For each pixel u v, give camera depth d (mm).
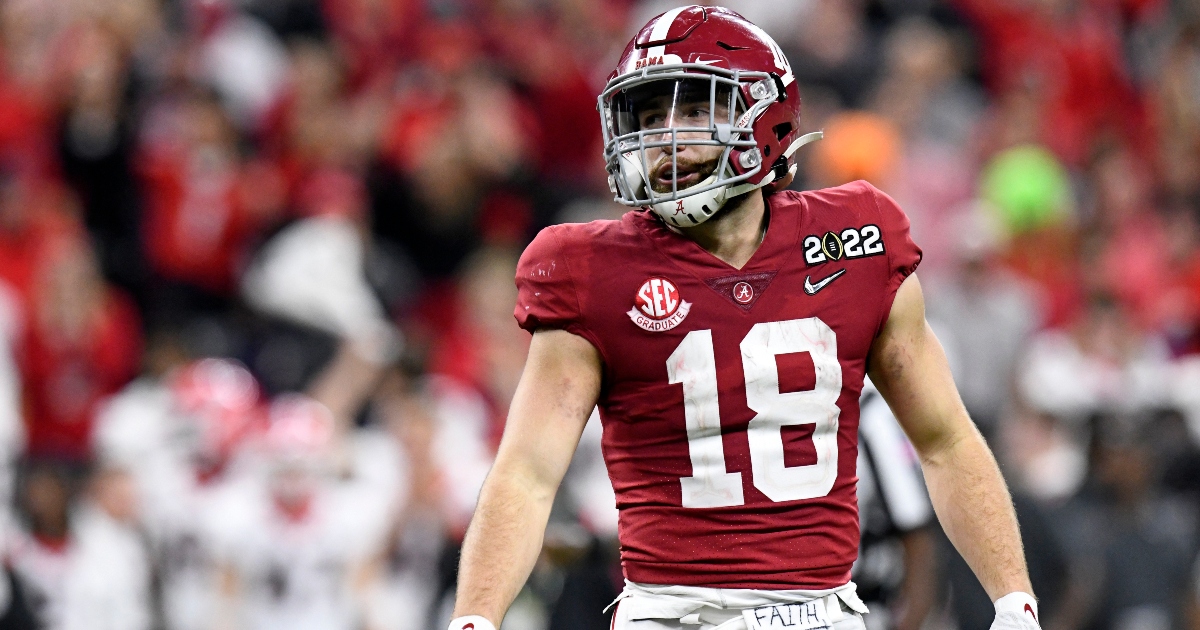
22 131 30953
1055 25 43156
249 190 31062
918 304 11289
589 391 10875
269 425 25844
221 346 29062
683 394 10688
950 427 11305
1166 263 35719
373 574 25297
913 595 15414
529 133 34469
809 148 34719
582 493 21328
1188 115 41188
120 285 30250
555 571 19234
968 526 11141
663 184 10797
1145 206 38531
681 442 10742
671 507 10766
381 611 25203
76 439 28016
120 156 30812
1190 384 30531
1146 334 32906
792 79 11125
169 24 32375
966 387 29141
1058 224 34219
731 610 10711
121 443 25469
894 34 39938
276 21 34531
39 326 27828
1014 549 11070
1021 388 29562
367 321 28938
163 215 30562
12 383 27062
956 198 35062
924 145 37156
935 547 16328
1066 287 34031
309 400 27719
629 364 10766
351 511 25234
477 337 29344
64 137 30641
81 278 28312
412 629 24906
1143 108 43375
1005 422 29438
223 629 24594
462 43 34062
